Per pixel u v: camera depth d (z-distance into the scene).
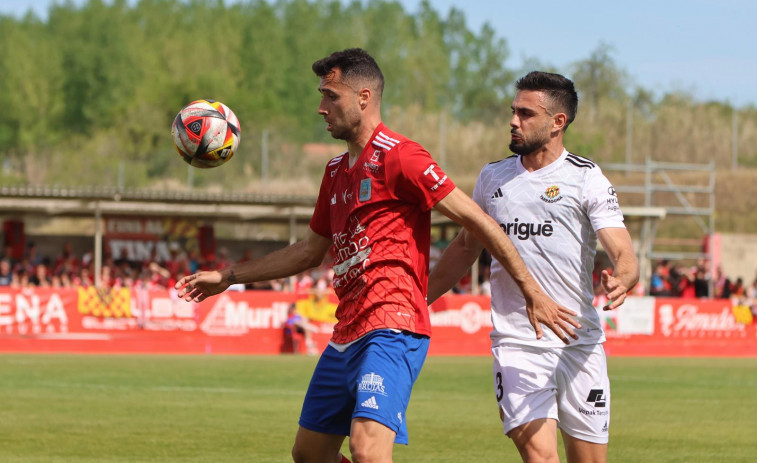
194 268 105.56
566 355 19.14
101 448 30.78
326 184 18.70
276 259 19.56
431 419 39.22
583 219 19.28
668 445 33.19
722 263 140.38
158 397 45.62
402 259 17.38
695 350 98.06
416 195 17.28
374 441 16.55
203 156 19.91
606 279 17.64
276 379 56.25
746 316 99.81
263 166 160.75
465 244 20.00
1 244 105.88
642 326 96.56
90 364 66.44
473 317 93.50
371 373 16.84
